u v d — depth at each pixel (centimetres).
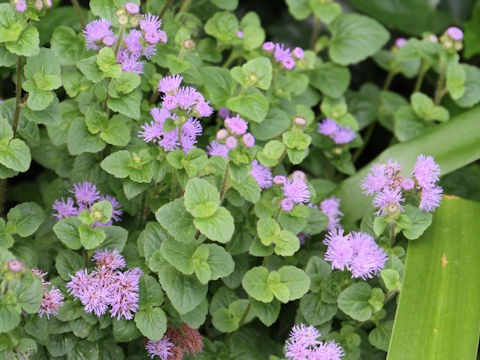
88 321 52
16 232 53
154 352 54
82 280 52
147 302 52
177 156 52
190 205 49
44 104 52
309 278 54
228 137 50
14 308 47
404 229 57
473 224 59
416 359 52
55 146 64
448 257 57
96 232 51
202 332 60
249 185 52
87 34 56
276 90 63
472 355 52
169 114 53
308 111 66
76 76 60
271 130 61
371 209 60
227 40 65
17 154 52
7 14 50
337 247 55
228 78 62
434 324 54
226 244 57
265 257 56
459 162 62
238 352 57
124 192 55
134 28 58
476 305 54
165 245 50
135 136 58
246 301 56
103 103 57
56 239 57
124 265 53
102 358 53
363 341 57
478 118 64
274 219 54
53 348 52
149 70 60
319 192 66
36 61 52
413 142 64
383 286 58
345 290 55
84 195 57
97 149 56
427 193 57
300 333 53
